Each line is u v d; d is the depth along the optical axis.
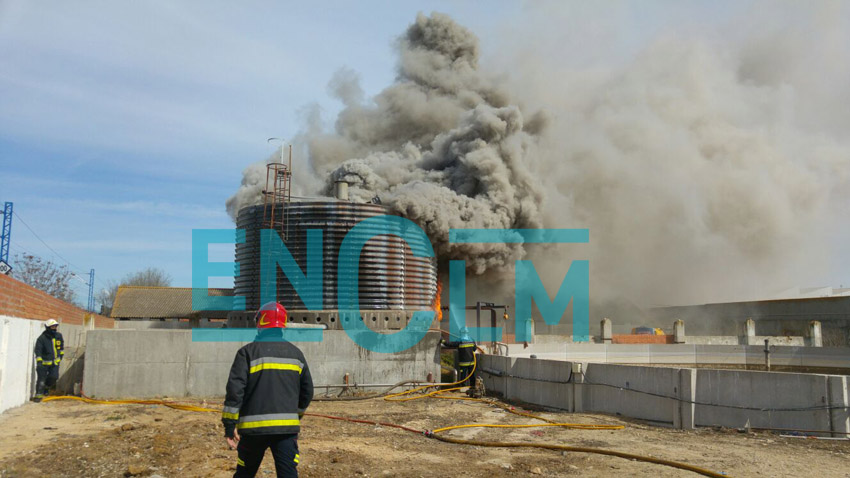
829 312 36.22
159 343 15.14
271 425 5.01
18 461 7.57
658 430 10.80
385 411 13.48
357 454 8.55
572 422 11.70
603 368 13.00
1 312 11.70
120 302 39.28
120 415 11.73
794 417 9.85
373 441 9.70
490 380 17.44
